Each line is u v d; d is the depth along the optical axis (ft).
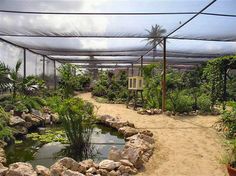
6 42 36.37
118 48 41.09
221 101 38.22
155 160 18.81
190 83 59.06
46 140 24.35
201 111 36.24
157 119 32.35
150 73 44.83
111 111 39.14
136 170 16.80
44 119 31.63
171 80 43.04
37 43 37.14
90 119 22.47
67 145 23.12
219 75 38.50
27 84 38.19
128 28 28.19
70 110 21.29
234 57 36.27
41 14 23.72
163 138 24.00
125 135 25.34
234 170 14.83
